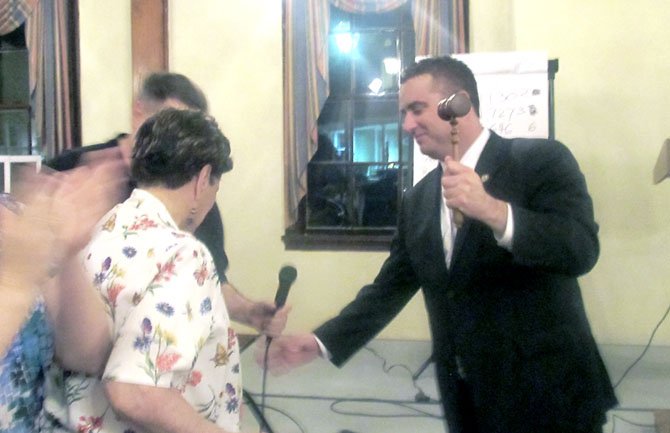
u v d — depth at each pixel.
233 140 4.82
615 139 4.21
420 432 3.43
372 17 4.82
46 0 4.91
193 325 1.14
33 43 4.92
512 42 4.37
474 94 1.67
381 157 4.89
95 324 1.15
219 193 4.85
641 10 4.14
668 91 4.16
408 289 1.93
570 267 1.49
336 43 4.88
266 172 4.80
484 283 1.59
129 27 4.94
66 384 1.20
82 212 0.95
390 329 4.62
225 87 4.81
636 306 4.28
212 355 1.21
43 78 4.94
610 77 4.20
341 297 4.73
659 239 4.22
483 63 3.62
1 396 1.08
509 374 1.56
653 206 4.21
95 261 1.18
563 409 1.54
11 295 0.87
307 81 4.66
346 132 4.91
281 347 1.84
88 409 1.18
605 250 4.28
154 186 1.28
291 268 1.86
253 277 4.84
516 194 1.59
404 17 4.79
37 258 0.89
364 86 4.89
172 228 1.23
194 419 1.12
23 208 0.93
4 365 1.08
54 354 1.18
